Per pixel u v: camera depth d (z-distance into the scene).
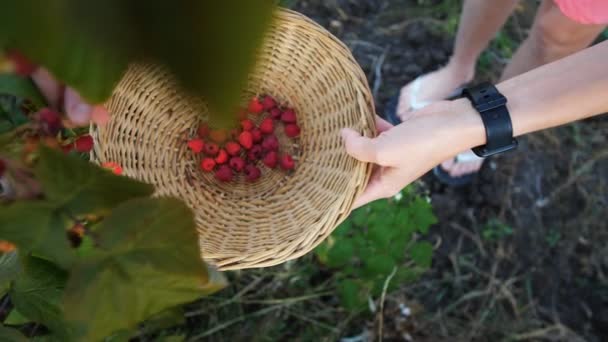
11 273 0.36
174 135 0.59
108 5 0.11
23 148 0.29
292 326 0.72
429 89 0.78
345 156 0.54
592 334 0.77
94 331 0.25
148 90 0.54
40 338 0.38
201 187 0.60
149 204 0.25
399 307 0.74
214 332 0.70
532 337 0.76
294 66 0.59
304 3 0.84
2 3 0.13
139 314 0.26
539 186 0.82
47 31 0.13
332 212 0.48
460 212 0.80
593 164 0.83
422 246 0.67
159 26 0.11
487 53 0.85
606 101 0.45
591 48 0.46
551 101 0.46
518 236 0.80
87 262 0.25
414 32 0.84
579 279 0.79
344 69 0.54
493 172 0.81
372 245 0.65
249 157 0.62
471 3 0.65
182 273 0.25
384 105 0.83
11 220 0.25
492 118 0.47
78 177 0.25
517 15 0.88
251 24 0.11
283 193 0.59
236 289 0.71
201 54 0.11
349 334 0.73
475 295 0.77
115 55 0.13
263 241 0.52
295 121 0.62
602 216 0.81
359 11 0.85
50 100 0.32
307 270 0.73
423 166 0.50
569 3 0.52
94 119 0.36
